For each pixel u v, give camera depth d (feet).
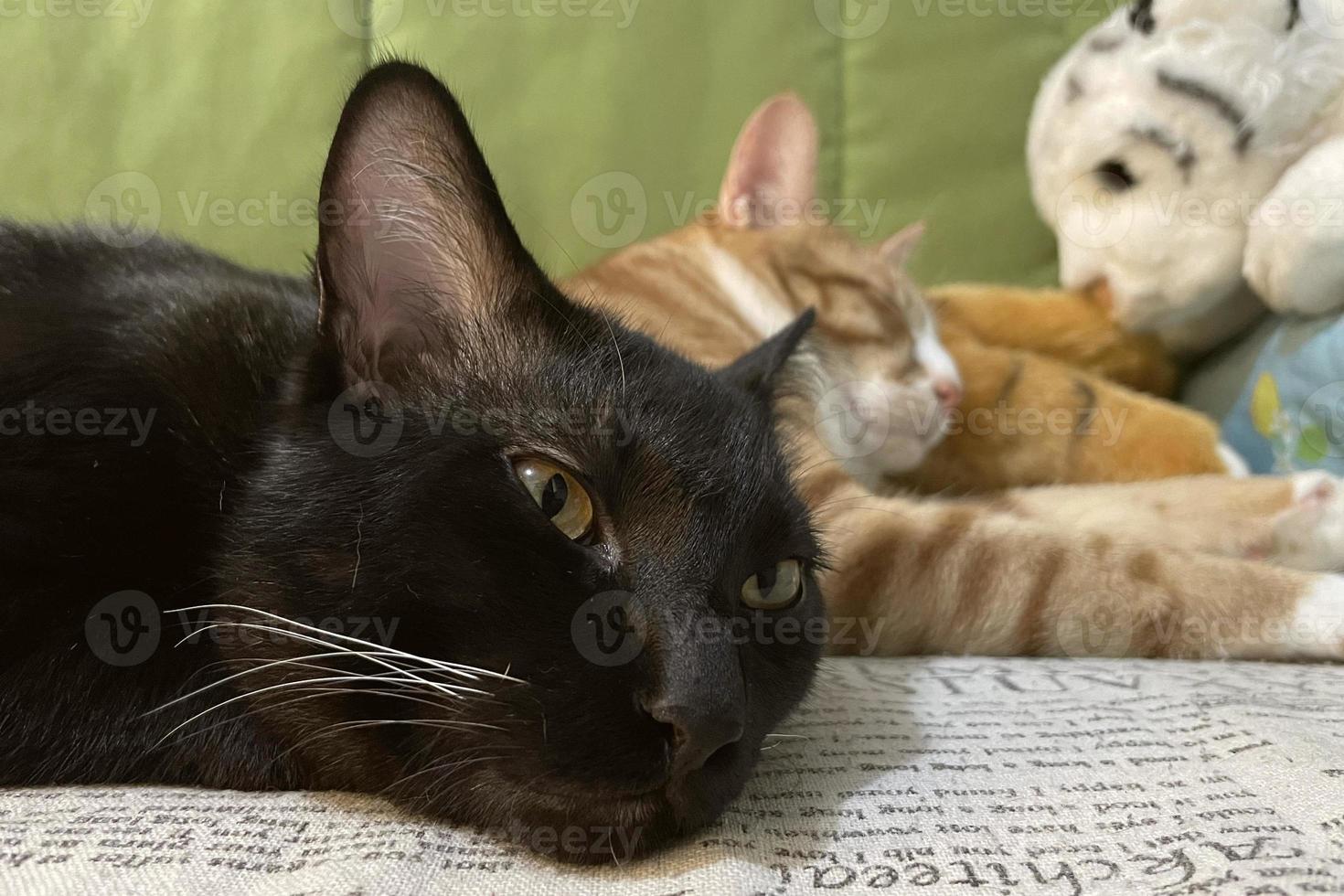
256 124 2.20
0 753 1.09
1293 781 1.07
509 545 1.07
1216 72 1.79
